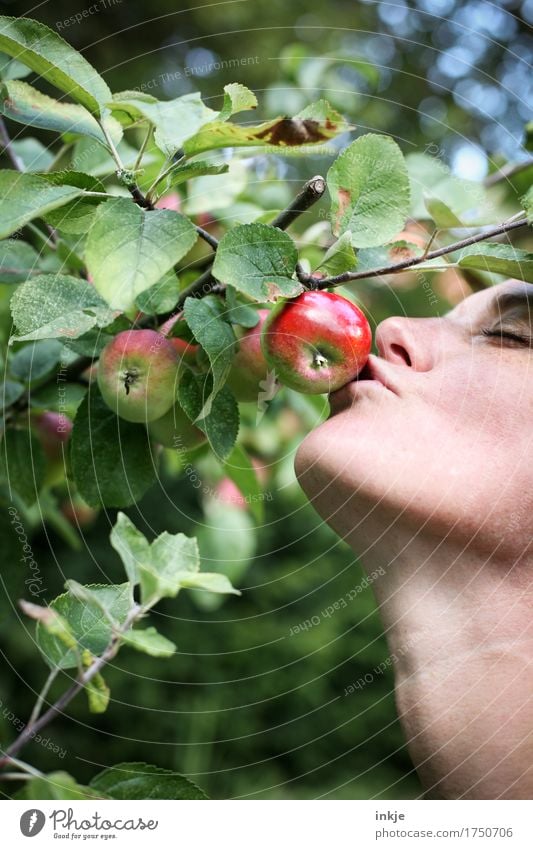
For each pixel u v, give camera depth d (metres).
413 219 0.93
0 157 1.04
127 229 0.56
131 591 0.63
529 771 0.64
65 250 0.85
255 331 0.70
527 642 0.64
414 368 0.69
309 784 2.85
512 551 0.64
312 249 0.94
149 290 0.70
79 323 0.63
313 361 0.64
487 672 0.64
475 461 0.63
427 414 0.64
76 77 0.64
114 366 0.68
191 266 0.86
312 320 0.63
